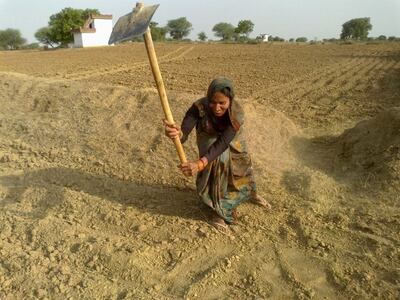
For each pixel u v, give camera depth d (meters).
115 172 4.75
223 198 3.62
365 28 89.75
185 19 93.50
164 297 2.91
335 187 4.41
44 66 22.70
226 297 2.90
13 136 6.00
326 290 2.98
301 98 11.22
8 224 3.81
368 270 3.14
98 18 53.53
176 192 4.32
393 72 15.55
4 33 76.81
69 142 5.55
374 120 5.32
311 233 3.60
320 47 35.28
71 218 3.86
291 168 4.86
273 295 2.93
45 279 3.10
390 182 4.33
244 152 3.62
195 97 6.01
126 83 14.59
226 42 54.84
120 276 3.12
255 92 12.37
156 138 5.25
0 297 2.95
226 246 3.44
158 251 3.37
